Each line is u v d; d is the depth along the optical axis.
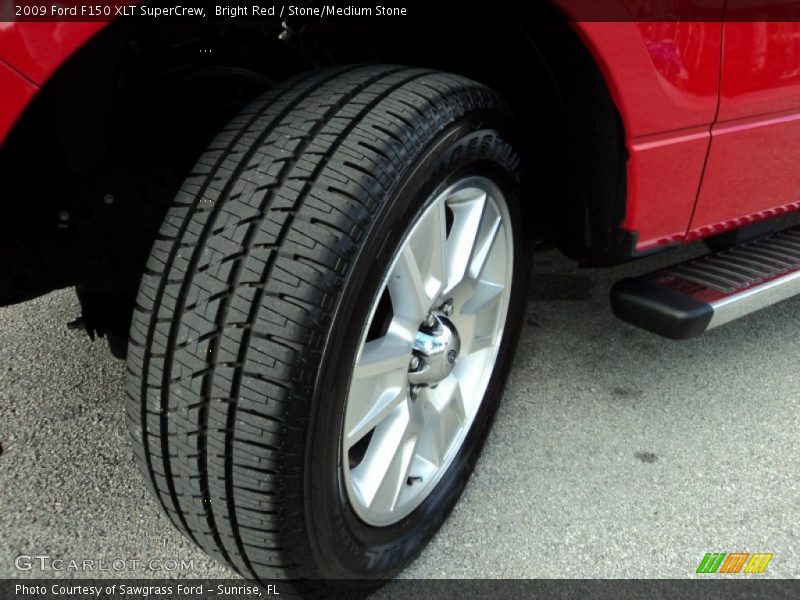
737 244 2.51
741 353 2.79
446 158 1.47
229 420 1.28
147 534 1.86
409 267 1.51
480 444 2.07
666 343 2.83
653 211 1.97
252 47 1.79
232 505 1.35
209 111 1.81
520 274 2.04
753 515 2.01
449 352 1.76
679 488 2.10
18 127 1.32
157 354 1.33
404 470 1.70
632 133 1.81
